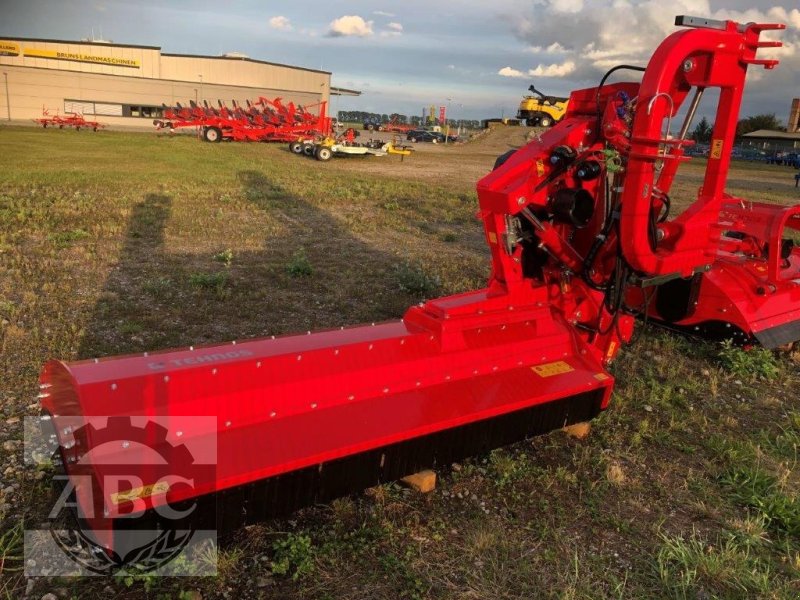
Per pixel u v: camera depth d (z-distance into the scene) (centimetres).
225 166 2255
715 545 318
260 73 7112
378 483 314
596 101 373
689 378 525
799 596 284
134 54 6431
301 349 304
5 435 373
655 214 370
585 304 431
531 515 334
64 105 6306
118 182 1596
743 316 542
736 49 350
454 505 336
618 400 471
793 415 463
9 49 5969
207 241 948
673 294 490
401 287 729
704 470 391
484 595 275
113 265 776
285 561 281
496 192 351
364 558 293
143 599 261
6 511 305
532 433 376
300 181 1866
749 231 544
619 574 294
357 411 306
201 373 272
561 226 406
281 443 276
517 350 379
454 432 331
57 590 262
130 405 253
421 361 338
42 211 1094
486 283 795
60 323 564
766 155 6044
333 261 863
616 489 363
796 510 342
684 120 368
